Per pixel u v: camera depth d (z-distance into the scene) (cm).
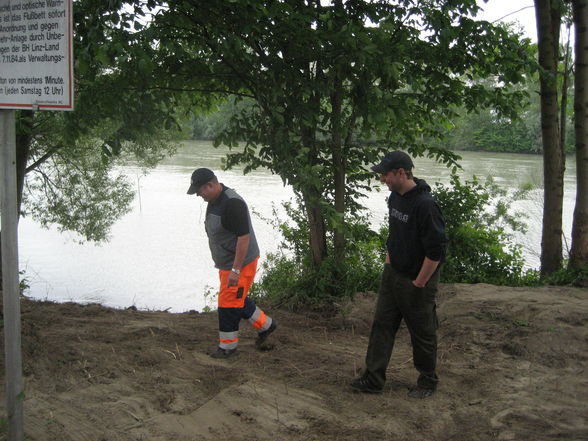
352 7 657
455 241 861
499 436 341
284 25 569
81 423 348
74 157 1518
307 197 629
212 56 638
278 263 862
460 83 746
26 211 1700
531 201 1642
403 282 382
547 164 835
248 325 582
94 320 570
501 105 767
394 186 372
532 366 448
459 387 417
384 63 584
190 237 2166
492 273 855
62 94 260
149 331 541
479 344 504
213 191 455
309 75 643
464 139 3553
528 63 700
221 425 358
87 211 1725
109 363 439
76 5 495
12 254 273
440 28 648
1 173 267
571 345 477
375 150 695
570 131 3303
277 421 362
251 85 668
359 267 722
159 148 1570
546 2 805
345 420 365
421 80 755
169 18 584
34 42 264
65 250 2016
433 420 364
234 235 462
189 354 482
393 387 418
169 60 630
